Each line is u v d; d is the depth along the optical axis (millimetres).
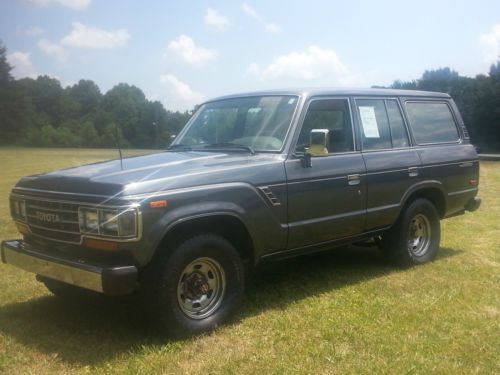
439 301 5270
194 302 4441
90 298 5340
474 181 7246
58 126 86125
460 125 7254
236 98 5898
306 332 4480
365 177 5707
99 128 64562
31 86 91062
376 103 6156
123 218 3896
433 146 6699
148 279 4227
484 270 6414
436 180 6617
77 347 4199
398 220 6324
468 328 4578
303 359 3975
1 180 18797
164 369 3826
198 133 5820
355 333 4441
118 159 5250
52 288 5219
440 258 6996
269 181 4809
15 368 3852
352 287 5719
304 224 5121
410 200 6465
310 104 5367
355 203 5629
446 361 3947
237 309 4688
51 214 4375
